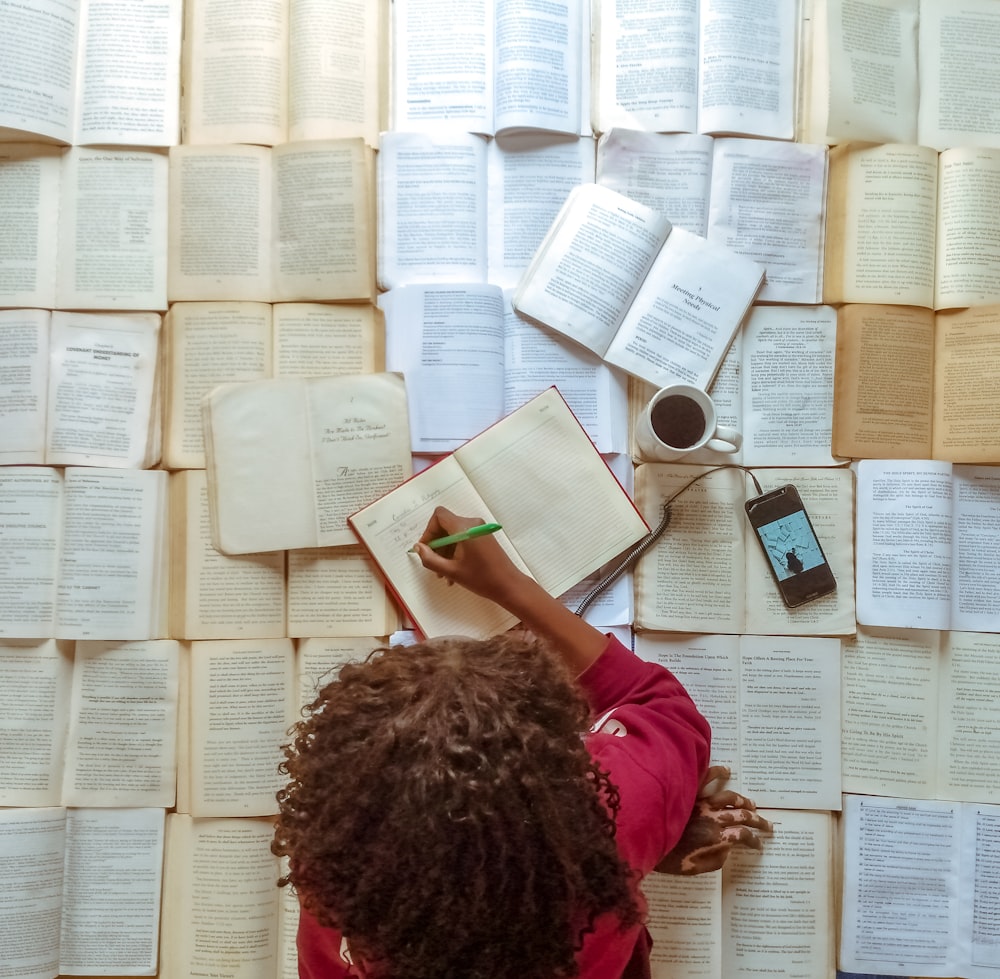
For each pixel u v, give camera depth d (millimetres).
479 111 1051
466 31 1049
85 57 1037
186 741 1022
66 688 1021
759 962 1013
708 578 1038
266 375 1032
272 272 1036
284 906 1008
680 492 1041
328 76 1041
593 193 1046
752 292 1047
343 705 500
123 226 1037
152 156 1041
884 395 1048
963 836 1024
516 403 1054
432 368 1031
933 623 1023
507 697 491
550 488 1021
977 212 1045
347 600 1017
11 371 1025
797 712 1035
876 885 1025
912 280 1047
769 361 1060
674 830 695
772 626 1042
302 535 1014
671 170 1051
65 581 1016
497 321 1044
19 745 1008
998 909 1015
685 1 1047
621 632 1040
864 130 1049
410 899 442
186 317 1028
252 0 1043
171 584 1030
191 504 1021
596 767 554
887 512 1039
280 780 1008
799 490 1051
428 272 1047
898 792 1030
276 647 1019
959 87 1064
